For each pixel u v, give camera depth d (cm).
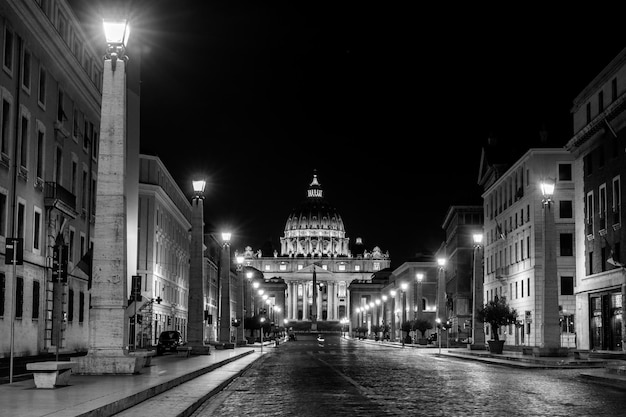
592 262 6072
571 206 7575
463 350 7625
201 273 5159
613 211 5572
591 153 6066
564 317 7425
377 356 6291
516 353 6241
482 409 1956
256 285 12250
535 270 7506
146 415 1641
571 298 7462
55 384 2052
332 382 3019
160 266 8869
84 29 4978
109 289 2461
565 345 7381
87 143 5194
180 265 10825
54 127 4406
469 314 11775
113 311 2458
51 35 4175
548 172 7588
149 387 2064
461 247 11994
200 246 5097
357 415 1820
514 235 8394
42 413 1447
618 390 2614
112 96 2481
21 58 3800
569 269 7494
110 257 2458
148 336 7894
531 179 7644
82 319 5022
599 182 5881
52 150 4400
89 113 5238
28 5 3769
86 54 5138
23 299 3844
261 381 3088
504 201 9019
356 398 2280
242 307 8625
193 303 5156
